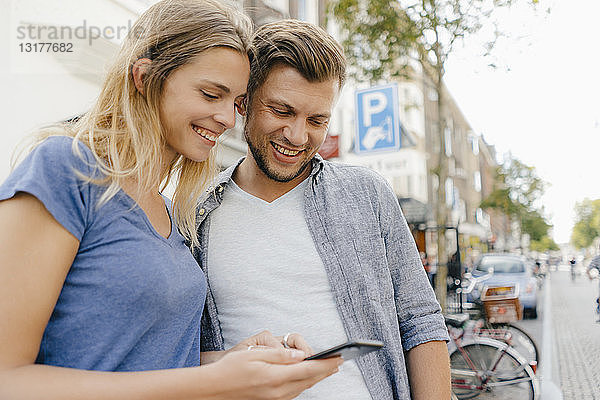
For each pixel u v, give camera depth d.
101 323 0.85
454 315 5.09
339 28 9.91
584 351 7.96
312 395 1.27
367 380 1.30
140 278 0.88
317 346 1.33
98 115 0.96
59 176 0.83
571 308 14.64
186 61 0.97
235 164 1.55
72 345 0.84
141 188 0.99
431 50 9.26
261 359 0.78
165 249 0.96
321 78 1.27
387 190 1.49
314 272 1.37
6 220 0.75
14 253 0.74
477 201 38.88
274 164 1.37
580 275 36.66
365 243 1.39
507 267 11.44
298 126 1.30
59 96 3.97
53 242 0.79
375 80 9.55
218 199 1.46
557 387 5.82
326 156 8.59
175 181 1.29
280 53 1.26
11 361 0.72
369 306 1.35
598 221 72.69
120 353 0.87
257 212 1.45
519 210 36.66
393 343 1.34
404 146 14.74
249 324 1.35
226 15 1.03
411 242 1.48
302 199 1.46
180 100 0.98
